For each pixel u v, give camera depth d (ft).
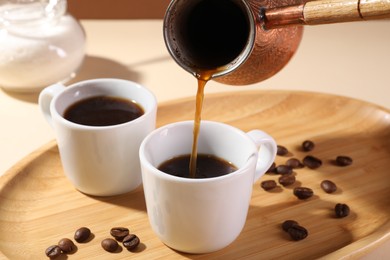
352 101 1.96
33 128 1.96
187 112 1.95
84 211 1.59
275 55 1.53
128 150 1.57
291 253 1.48
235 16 1.48
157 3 3.08
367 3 1.30
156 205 1.42
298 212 1.59
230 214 1.42
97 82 1.68
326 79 2.23
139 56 2.36
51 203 1.62
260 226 1.55
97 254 1.47
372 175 1.71
